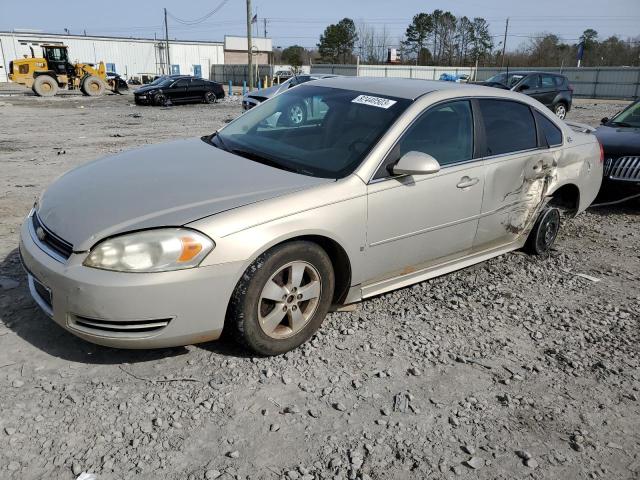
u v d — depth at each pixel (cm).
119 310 268
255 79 5259
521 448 265
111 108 2289
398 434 268
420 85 415
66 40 5506
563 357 348
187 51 6394
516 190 446
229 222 286
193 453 246
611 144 702
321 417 276
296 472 239
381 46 7888
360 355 333
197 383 295
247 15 3659
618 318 408
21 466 231
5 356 305
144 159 376
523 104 464
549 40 7269
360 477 239
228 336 320
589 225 649
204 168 348
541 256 523
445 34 8369
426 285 442
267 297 305
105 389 284
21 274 410
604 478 251
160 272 271
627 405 304
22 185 722
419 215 370
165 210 289
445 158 388
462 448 262
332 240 325
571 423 286
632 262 530
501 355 346
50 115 1864
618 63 6888
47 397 275
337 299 360
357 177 337
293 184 325
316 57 9050
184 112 2158
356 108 390
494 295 432
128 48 5934
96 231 276
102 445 246
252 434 260
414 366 325
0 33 4994
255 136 407
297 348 335
